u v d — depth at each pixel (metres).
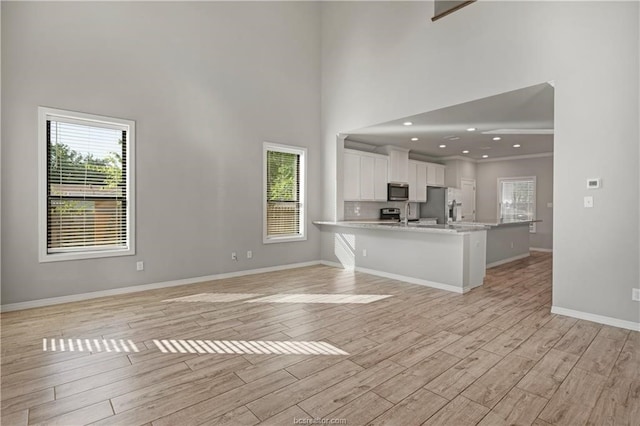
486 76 3.79
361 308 3.57
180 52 4.55
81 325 3.04
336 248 6.00
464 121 4.99
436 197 8.43
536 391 1.96
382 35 5.06
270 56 5.52
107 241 4.04
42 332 2.88
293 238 5.85
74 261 3.79
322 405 1.83
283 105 5.70
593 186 3.09
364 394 1.94
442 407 1.81
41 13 3.55
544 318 3.23
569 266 3.27
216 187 4.91
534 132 5.78
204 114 4.78
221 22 4.96
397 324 3.08
